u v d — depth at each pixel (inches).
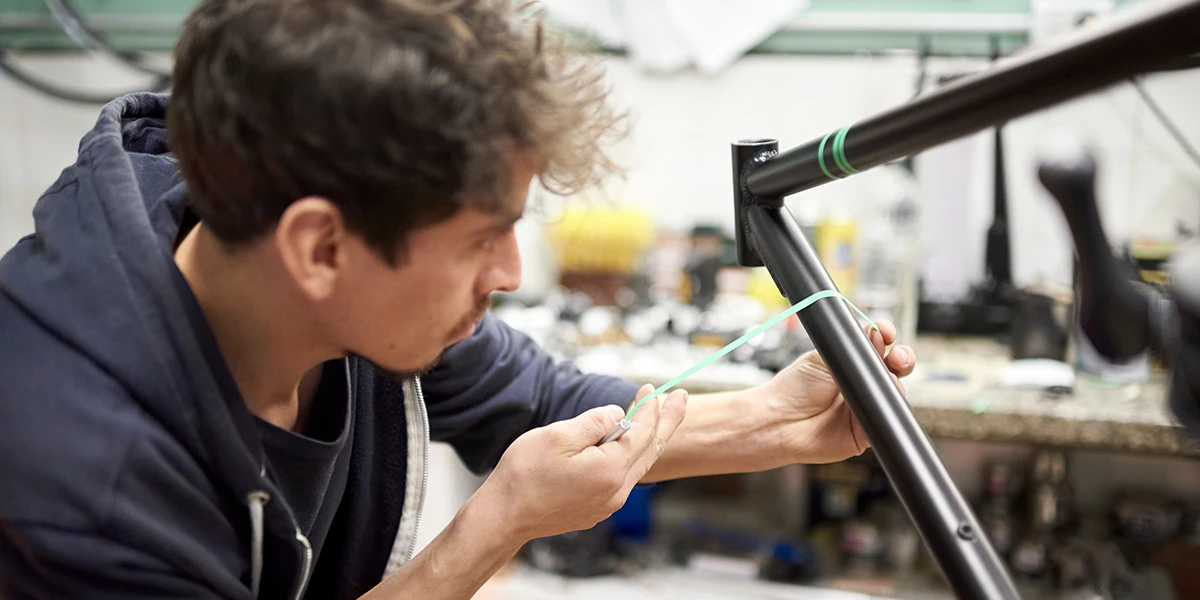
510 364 36.9
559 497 27.3
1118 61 16.6
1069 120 70.0
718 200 79.7
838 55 74.5
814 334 25.7
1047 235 71.6
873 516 70.2
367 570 36.0
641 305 75.0
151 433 23.5
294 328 25.6
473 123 21.4
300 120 21.3
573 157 24.0
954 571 20.2
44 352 23.9
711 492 77.2
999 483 68.7
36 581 23.3
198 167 23.3
